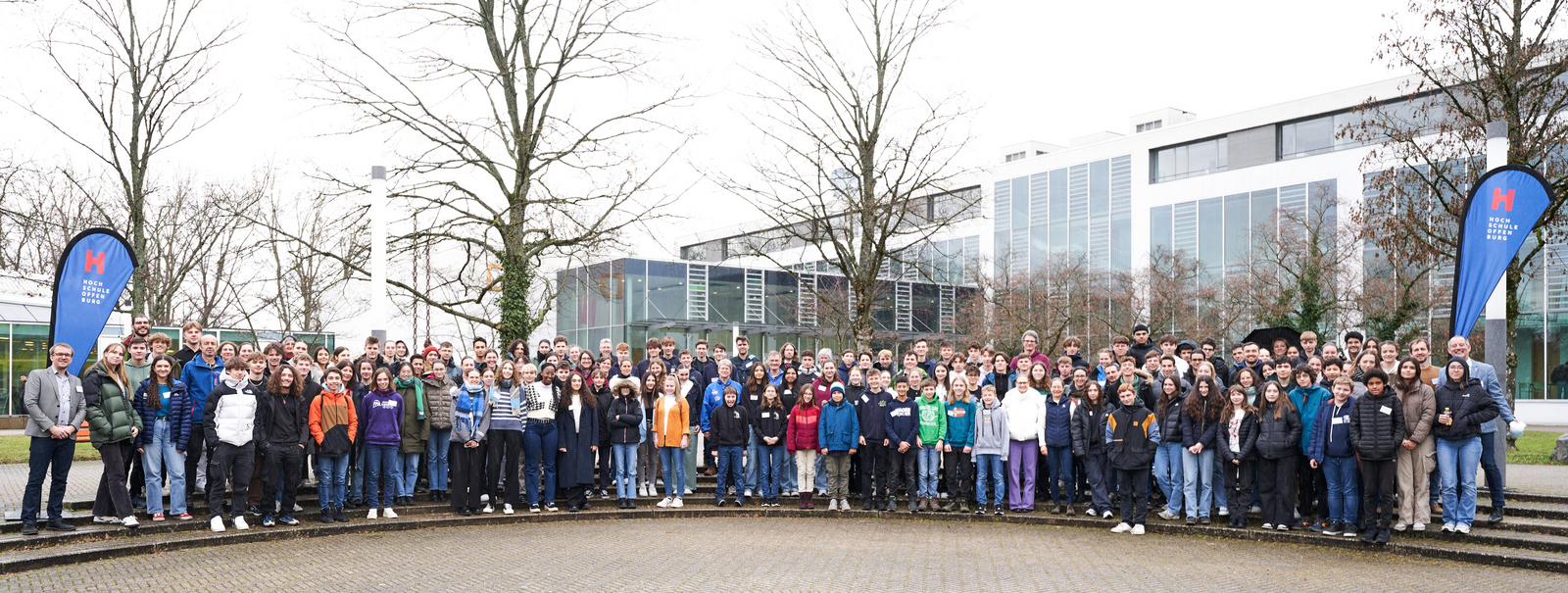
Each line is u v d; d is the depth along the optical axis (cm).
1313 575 988
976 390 1449
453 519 1311
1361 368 1253
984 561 1069
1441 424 1125
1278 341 1359
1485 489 1323
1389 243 2062
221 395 1176
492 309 2331
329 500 1264
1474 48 1920
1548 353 3319
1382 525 1133
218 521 1170
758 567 1020
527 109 1969
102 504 1145
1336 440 1175
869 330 2067
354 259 1941
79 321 1257
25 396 1074
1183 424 1280
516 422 1383
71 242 1257
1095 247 4125
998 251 4456
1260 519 1291
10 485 1531
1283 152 3691
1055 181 4284
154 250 3041
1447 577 983
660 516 1430
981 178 4528
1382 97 3375
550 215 1955
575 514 1391
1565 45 1919
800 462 1466
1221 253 3747
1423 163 2605
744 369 1642
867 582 943
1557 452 1786
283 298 3094
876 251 2106
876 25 2100
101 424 1109
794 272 2353
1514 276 2020
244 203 2934
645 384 1505
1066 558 1091
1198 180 3844
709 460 1656
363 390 1326
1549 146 1900
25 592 880
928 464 1444
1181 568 1030
